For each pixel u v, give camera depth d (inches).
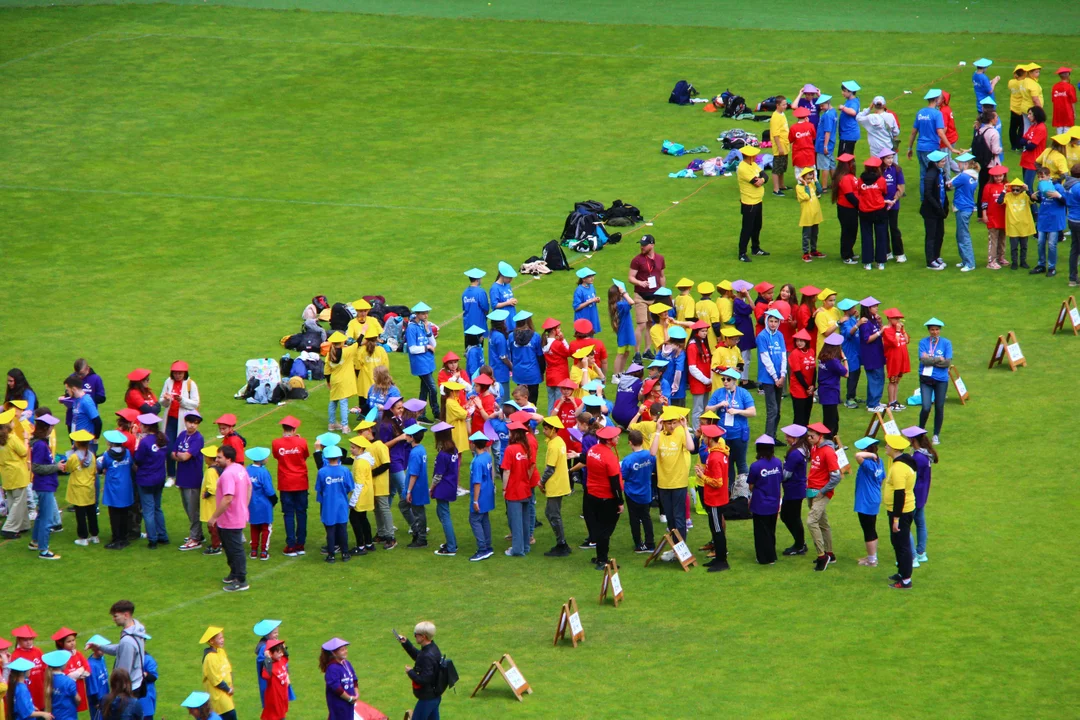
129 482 1341.0
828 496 1254.9
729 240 2128.4
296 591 1261.1
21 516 1375.5
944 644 1122.0
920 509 1248.8
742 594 1227.9
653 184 2401.6
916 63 2896.2
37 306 1995.6
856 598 1210.0
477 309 1696.6
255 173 2522.1
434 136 2669.8
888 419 1539.1
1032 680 1060.5
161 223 2316.7
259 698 1072.8
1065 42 2979.8
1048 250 1915.6
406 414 1362.0
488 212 2301.9
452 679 982.4
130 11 3449.8
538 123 2711.6
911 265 1995.6
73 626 1181.7
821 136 2240.4
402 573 1300.4
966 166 1958.7
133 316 1953.7
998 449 1494.8
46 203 2401.6
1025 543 1296.8
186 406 1459.2
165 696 1060.5
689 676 1082.7
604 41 3186.5
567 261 2097.7
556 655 1127.0
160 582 1279.5
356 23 3351.4
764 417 1604.3
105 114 2807.6
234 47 3176.7
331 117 2783.0
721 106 2721.5
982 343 1742.1
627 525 1407.5
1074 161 2026.3
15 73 3016.7
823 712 1021.2
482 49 3149.6
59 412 1638.8
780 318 1473.9
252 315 1945.1
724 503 1258.6
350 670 967.0
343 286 2030.0
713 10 3440.0
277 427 1614.2
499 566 1312.7
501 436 1464.1
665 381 1521.9
